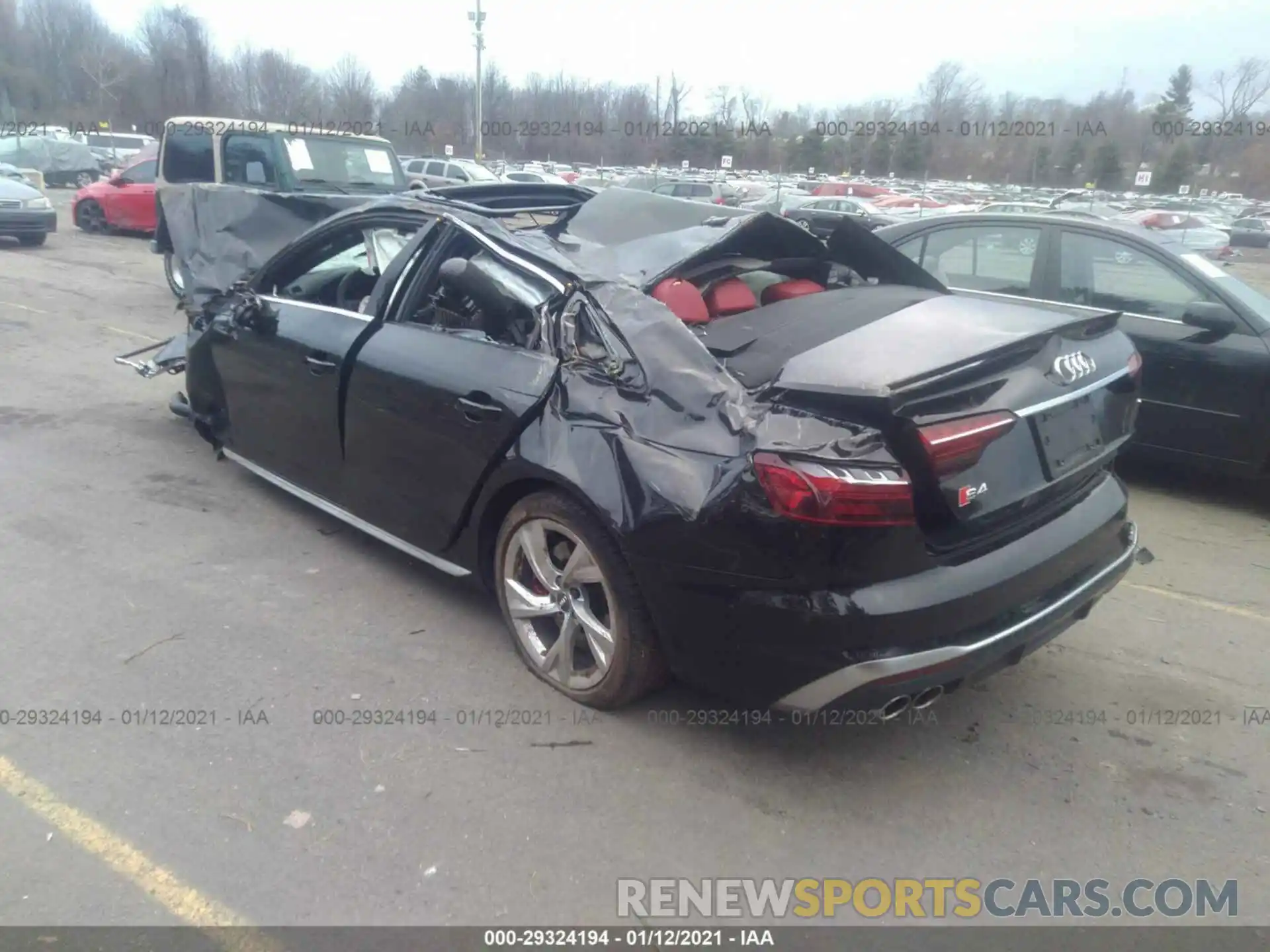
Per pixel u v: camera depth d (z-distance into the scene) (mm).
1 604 4086
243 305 4906
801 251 4250
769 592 2777
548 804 2988
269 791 2998
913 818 2996
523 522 3482
